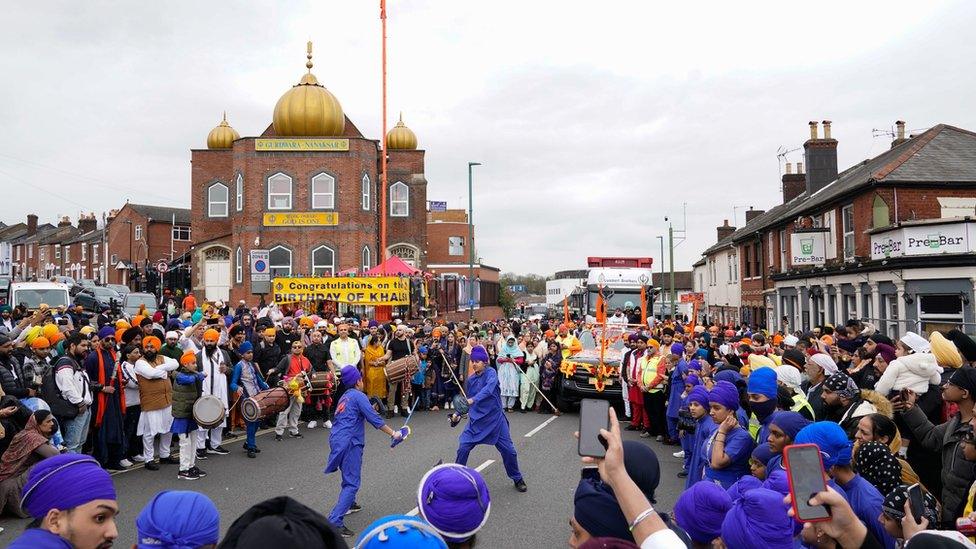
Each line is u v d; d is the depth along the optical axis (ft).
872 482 14.44
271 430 46.42
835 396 21.95
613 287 95.66
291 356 44.88
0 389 26.84
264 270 77.97
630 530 8.76
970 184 69.82
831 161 107.34
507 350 57.93
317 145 120.67
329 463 25.20
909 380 23.35
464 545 11.66
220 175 136.56
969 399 16.75
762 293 114.21
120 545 23.36
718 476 18.38
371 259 124.36
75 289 114.73
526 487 30.63
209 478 32.55
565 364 54.29
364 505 27.99
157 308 108.99
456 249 197.98
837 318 81.46
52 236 260.01
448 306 124.88
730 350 44.93
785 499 9.93
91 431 33.19
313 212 119.96
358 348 52.19
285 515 7.00
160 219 207.62
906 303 63.46
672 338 47.65
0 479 25.75
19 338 34.37
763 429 19.30
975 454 15.97
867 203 72.33
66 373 30.73
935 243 60.80
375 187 127.65
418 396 57.21
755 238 118.21
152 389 34.32
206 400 32.48
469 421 30.35
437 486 11.59
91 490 9.38
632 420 49.16
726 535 11.03
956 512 16.66
